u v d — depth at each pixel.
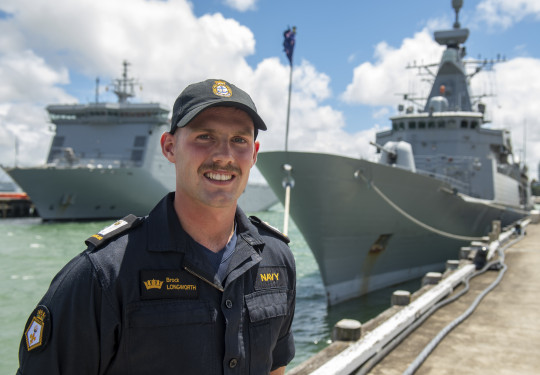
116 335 1.30
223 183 1.43
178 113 1.44
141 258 1.35
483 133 17.75
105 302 1.28
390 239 13.96
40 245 24.77
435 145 17.77
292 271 1.68
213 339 1.36
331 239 12.26
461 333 5.53
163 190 38.62
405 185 12.97
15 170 35.25
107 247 1.35
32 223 37.66
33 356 1.28
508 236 16.80
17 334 9.87
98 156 38.69
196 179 1.42
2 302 12.54
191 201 1.46
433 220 14.88
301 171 11.50
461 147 17.58
